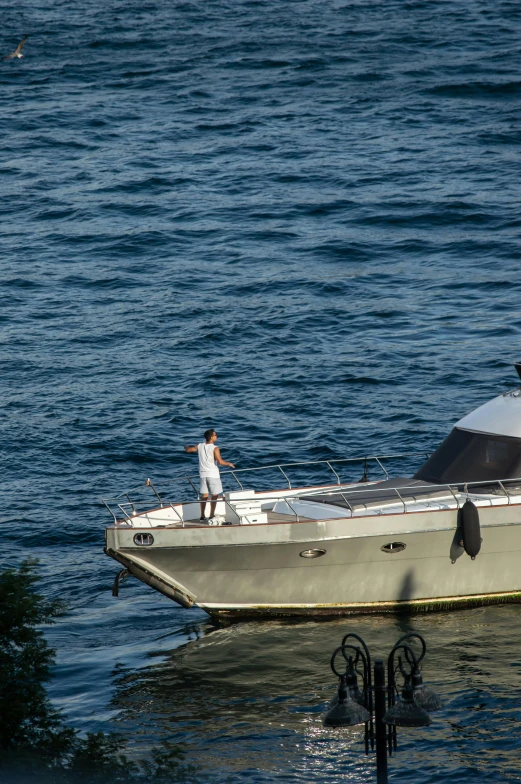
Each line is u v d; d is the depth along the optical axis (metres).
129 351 132.38
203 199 191.75
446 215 179.25
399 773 56.88
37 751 51.81
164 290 152.25
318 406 116.56
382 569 74.94
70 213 186.38
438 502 77.31
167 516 78.50
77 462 104.50
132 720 62.88
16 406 117.19
